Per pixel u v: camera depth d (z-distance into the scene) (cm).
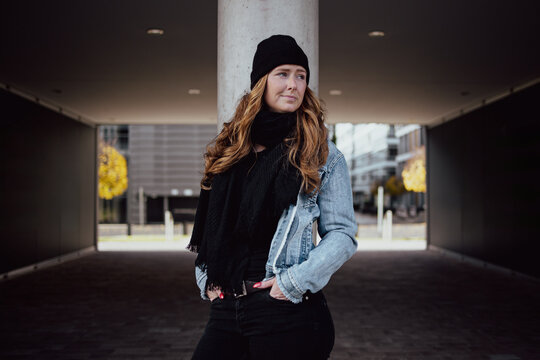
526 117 846
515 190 871
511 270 884
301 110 161
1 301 658
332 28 600
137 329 515
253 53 224
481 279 836
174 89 935
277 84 157
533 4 520
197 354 158
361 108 1125
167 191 3019
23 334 496
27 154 928
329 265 148
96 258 1145
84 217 1234
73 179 1164
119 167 2177
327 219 155
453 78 837
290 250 154
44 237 998
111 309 609
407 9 539
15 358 420
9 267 854
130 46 672
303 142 154
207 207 171
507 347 453
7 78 827
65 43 655
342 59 734
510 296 689
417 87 909
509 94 905
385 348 450
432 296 689
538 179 793
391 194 4019
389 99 1020
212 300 165
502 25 584
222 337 159
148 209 3072
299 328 151
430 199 1316
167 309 608
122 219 3020
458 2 517
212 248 155
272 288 149
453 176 1159
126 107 1112
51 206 1034
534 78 824
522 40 639
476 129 1041
